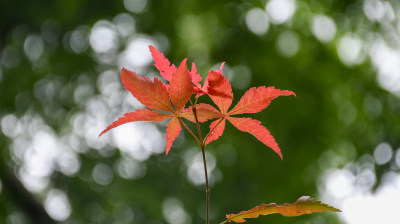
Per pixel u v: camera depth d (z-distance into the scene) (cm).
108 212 1112
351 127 909
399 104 893
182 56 909
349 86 907
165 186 1074
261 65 877
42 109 1018
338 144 909
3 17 785
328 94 893
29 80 989
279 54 883
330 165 952
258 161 897
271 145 156
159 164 1081
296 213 143
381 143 869
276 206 144
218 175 998
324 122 880
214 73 145
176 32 908
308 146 875
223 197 959
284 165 878
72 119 1055
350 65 912
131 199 1099
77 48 960
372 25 844
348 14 834
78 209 1086
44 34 909
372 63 909
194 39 920
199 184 1073
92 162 1089
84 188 1093
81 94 1021
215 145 945
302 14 919
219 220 961
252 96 150
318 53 891
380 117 888
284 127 861
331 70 895
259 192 905
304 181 901
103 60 989
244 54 877
